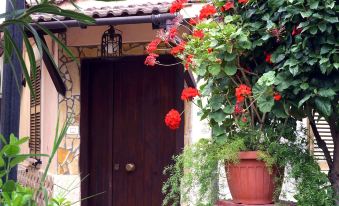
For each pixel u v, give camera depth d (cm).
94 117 687
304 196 283
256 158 289
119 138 687
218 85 316
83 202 661
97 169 686
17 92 320
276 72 294
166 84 675
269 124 315
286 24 281
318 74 276
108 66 690
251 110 309
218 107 310
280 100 290
